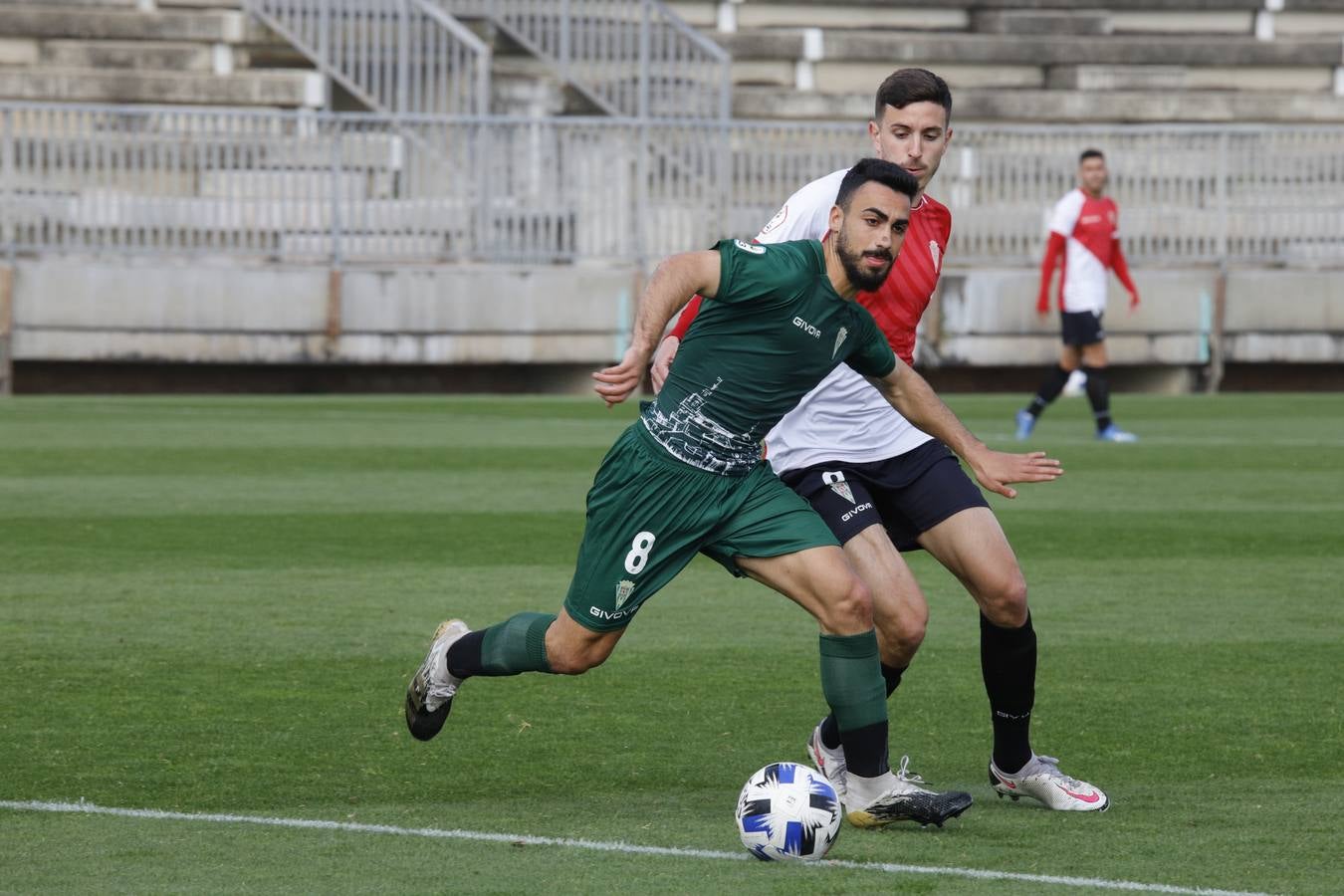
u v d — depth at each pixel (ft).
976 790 61.72
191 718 69.00
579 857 51.72
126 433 180.75
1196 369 276.82
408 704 61.77
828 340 55.31
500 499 135.74
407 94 285.64
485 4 304.71
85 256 241.14
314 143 243.40
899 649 60.44
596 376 52.24
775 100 323.78
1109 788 61.41
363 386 257.34
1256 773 63.41
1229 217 276.82
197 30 299.17
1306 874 50.78
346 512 127.85
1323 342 276.21
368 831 54.24
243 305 240.12
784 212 63.10
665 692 75.31
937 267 65.16
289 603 93.71
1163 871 51.03
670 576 56.75
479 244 249.55
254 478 146.20
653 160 254.06
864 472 62.23
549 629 58.39
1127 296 268.82
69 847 52.16
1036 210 272.31
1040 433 199.21
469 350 246.88
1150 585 102.83
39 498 132.46
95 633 85.25
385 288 244.22
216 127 240.12
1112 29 352.69
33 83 281.33
